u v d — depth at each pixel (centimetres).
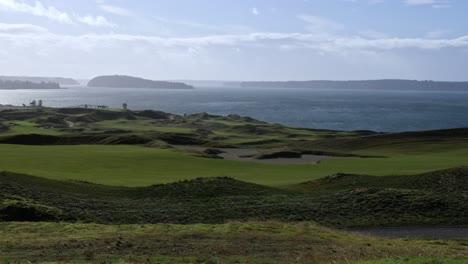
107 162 5684
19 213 2989
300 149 9381
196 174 5309
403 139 10438
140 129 15000
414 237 3052
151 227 2594
